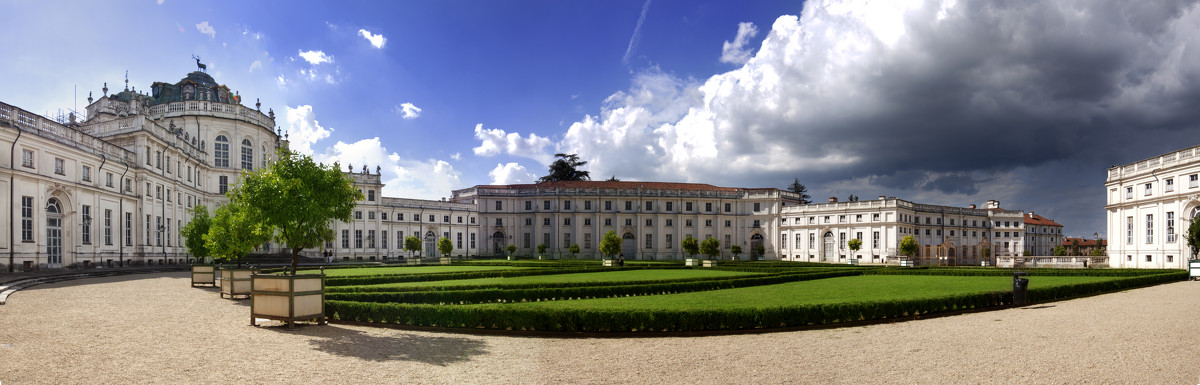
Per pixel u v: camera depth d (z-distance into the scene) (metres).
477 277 39.06
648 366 12.35
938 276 43.59
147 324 17.17
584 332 16.47
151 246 53.91
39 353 12.54
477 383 10.83
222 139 71.25
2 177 36.84
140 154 52.59
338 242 84.75
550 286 27.45
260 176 27.42
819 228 98.75
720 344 14.91
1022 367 12.09
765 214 105.94
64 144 42.16
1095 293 28.22
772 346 14.62
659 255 105.75
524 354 13.58
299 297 17.17
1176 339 14.93
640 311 16.61
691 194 106.94
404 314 17.42
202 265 30.94
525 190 106.56
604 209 106.00
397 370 11.78
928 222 99.19
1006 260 66.31
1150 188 54.00
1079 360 12.66
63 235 42.66
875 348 14.30
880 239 89.44
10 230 37.50
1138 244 55.56
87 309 20.17
